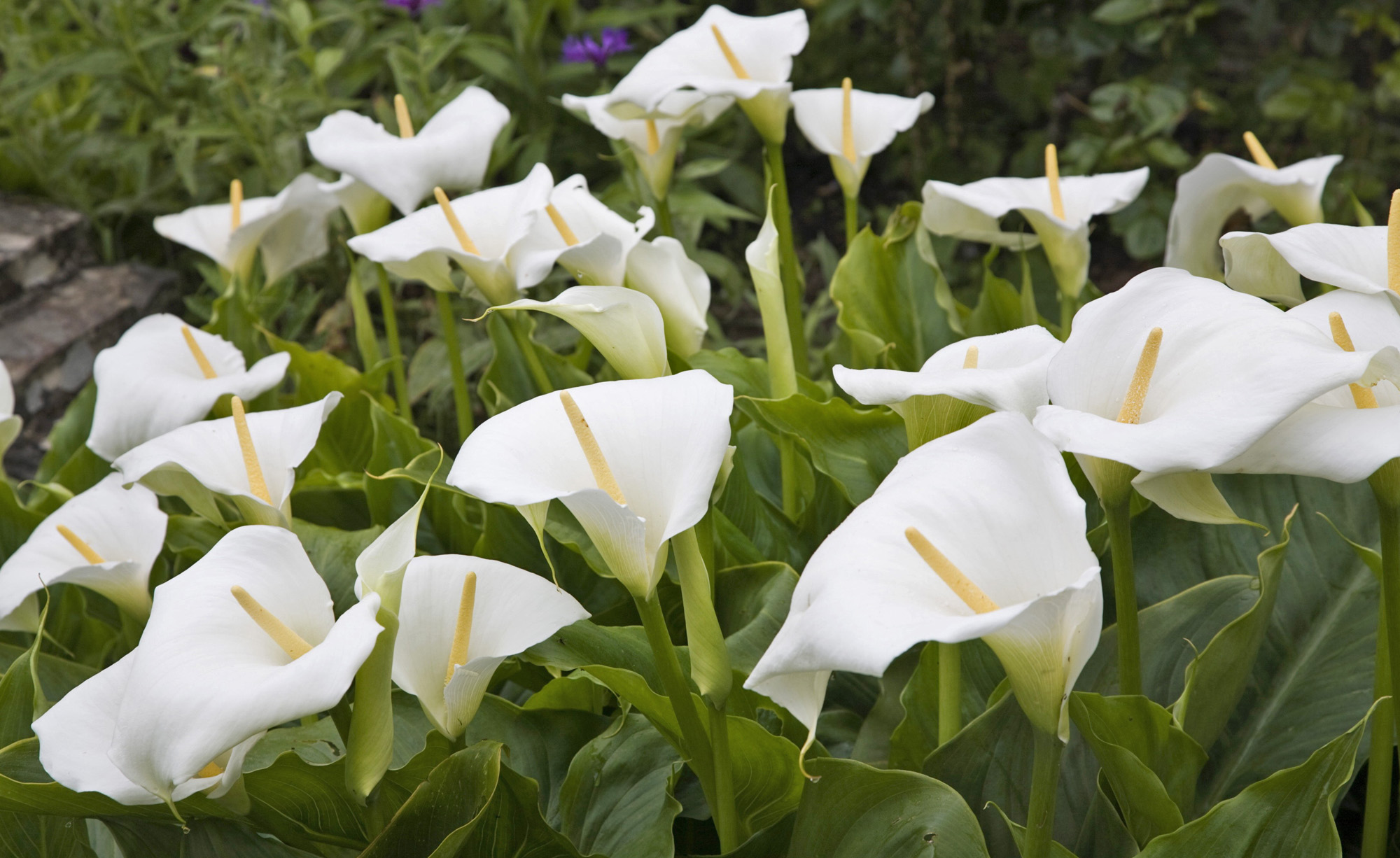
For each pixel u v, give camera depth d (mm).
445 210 2088
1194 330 1259
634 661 1786
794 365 2533
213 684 1200
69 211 4488
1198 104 4461
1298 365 1109
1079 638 1080
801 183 5602
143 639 1288
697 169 3682
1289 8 4473
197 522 2332
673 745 1662
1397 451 1053
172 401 2166
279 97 3779
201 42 4129
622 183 3611
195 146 4254
